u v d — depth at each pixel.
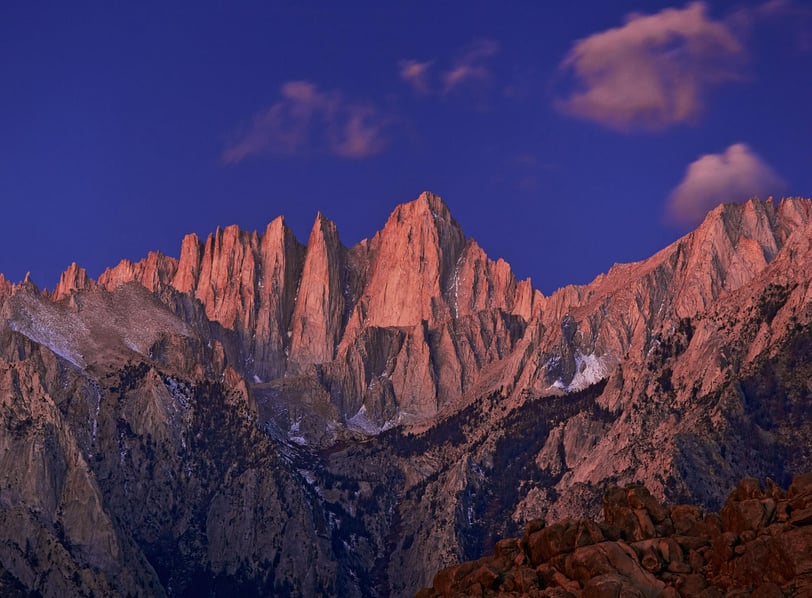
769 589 41.44
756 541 43.06
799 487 44.88
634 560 45.16
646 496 48.47
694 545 45.59
